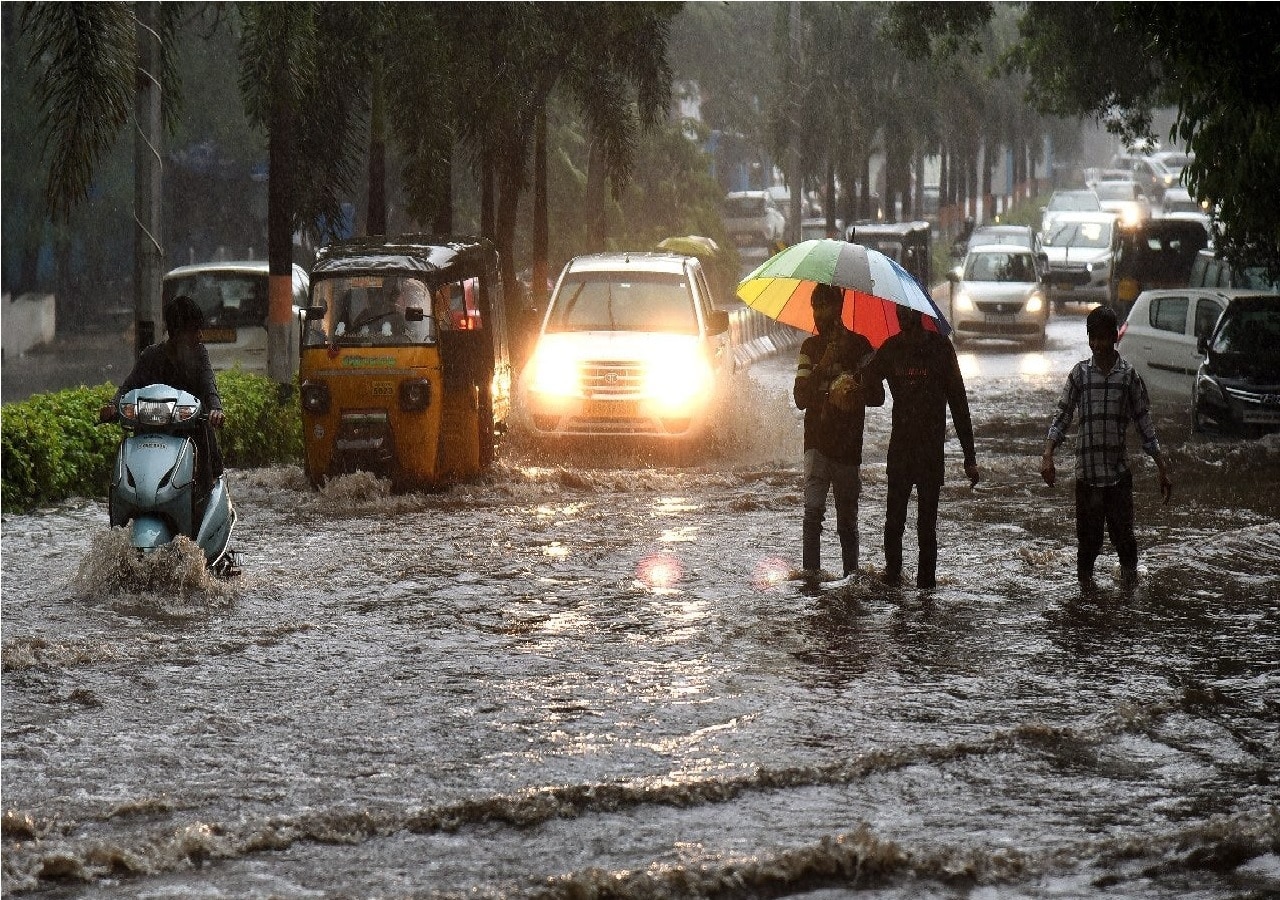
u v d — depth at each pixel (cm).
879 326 2952
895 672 2195
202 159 12112
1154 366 6462
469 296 4275
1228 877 1449
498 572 2948
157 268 4416
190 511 2752
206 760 1780
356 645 2355
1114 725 1923
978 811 1628
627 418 4559
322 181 5675
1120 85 8975
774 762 1764
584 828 1563
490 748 1825
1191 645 2381
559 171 11856
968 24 8694
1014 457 4806
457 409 4047
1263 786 1720
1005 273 10019
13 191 10212
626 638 2402
